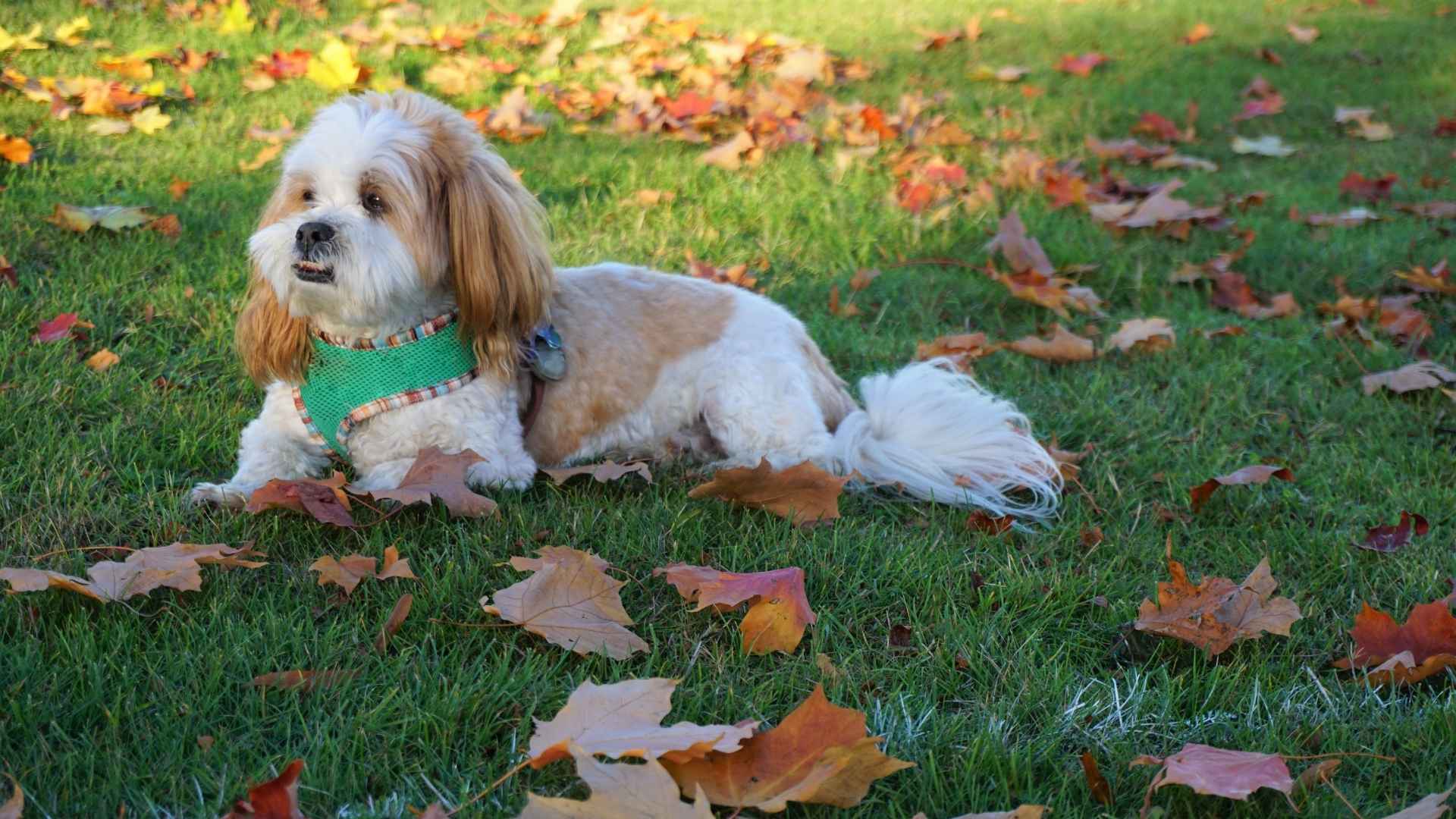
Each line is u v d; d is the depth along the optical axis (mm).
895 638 1688
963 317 2301
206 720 1542
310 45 3150
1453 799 1543
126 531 1729
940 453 1909
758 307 1980
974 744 1553
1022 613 1726
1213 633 1674
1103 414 2061
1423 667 1643
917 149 2809
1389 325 2264
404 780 1515
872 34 3914
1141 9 4504
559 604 1640
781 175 2594
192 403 1921
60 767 1497
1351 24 4273
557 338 1877
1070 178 2572
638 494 1871
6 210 2215
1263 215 2621
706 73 3188
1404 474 1963
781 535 1792
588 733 1511
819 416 1946
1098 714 1613
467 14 3617
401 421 1811
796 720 1523
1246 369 2174
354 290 1739
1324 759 1569
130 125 2549
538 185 2490
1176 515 1875
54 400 1873
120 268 2133
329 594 1670
